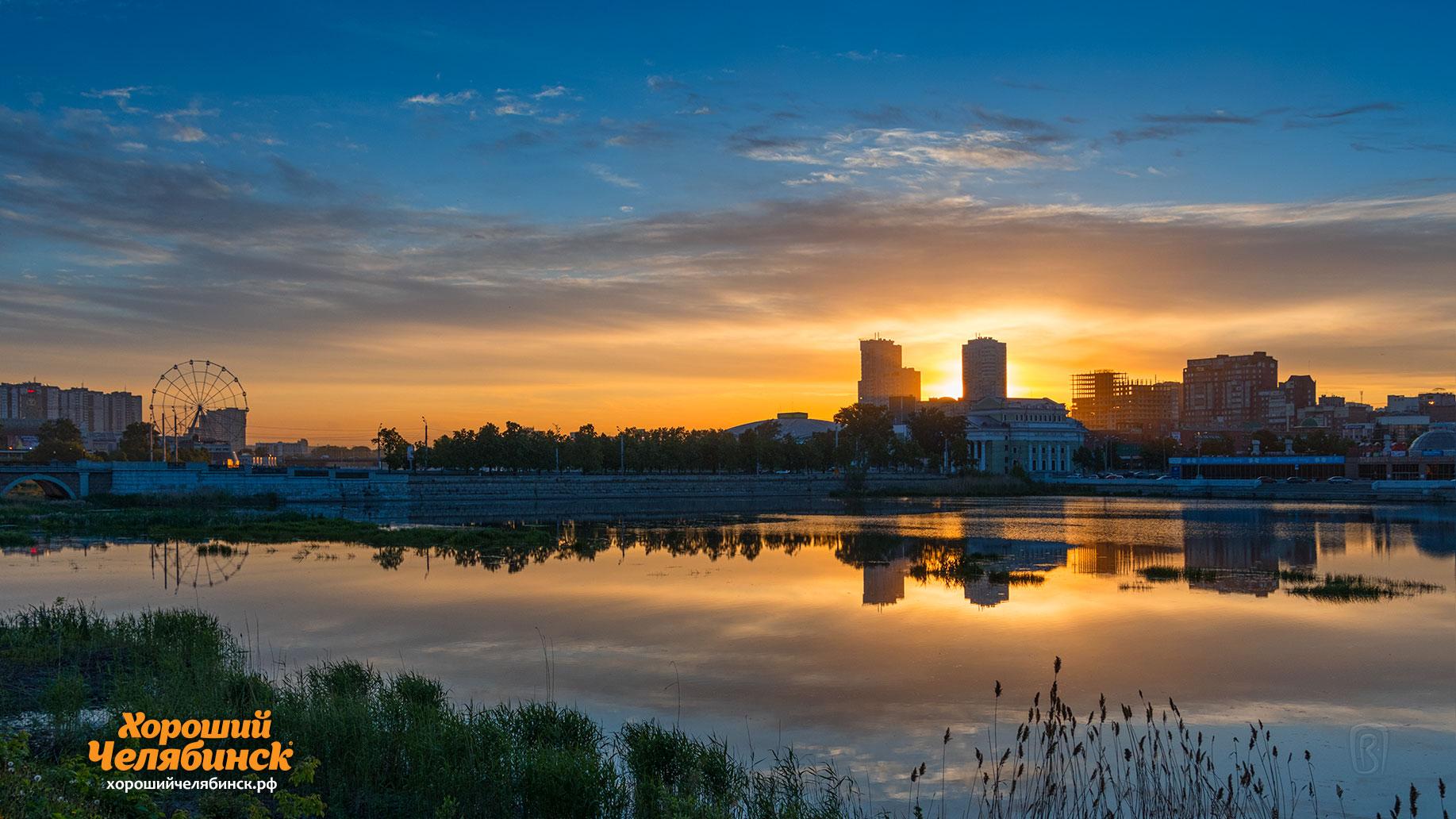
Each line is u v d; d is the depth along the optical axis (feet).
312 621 175.83
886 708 118.73
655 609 190.70
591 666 140.36
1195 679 134.21
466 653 148.77
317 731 90.17
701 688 127.95
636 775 88.12
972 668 139.74
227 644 142.82
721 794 83.10
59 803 59.52
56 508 473.26
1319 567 264.52
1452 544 334.65
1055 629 169.99
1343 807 87.35
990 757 100.07
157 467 557.33
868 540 354.13
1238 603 198.39
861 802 87.71
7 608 186.70
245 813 74.59
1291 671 138.62
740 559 285.84
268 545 322.55
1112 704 121.60
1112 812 82.43
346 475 599.57
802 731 109.50
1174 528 412.36
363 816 77.97
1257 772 96.02
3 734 79.25
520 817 78.95
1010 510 564.71
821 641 158.51
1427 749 104.22
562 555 296.92
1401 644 157.07
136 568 257.34
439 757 84.64
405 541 331.98
